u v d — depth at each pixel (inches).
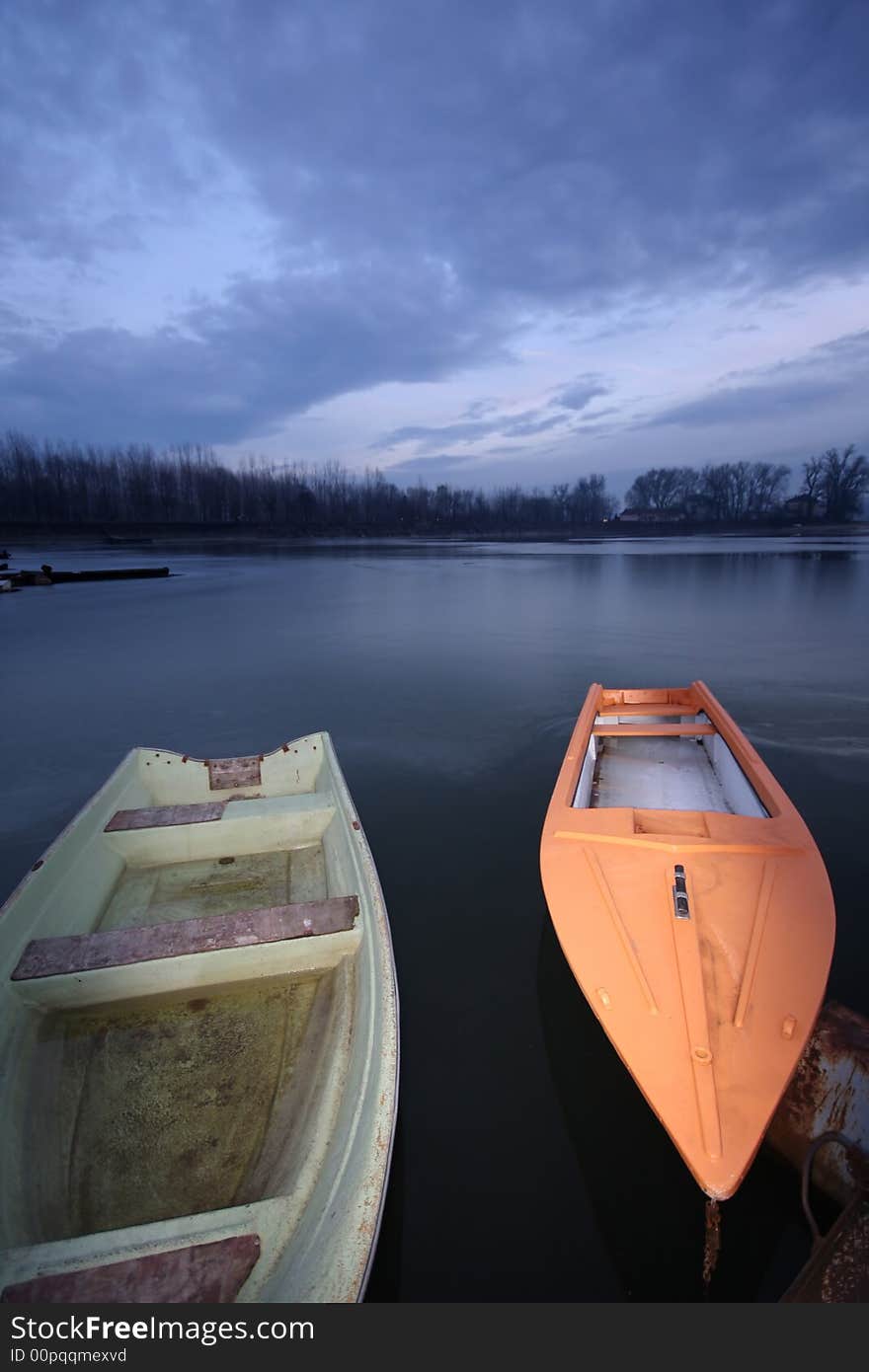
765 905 141.2
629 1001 121.8
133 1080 130.8
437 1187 120.7
